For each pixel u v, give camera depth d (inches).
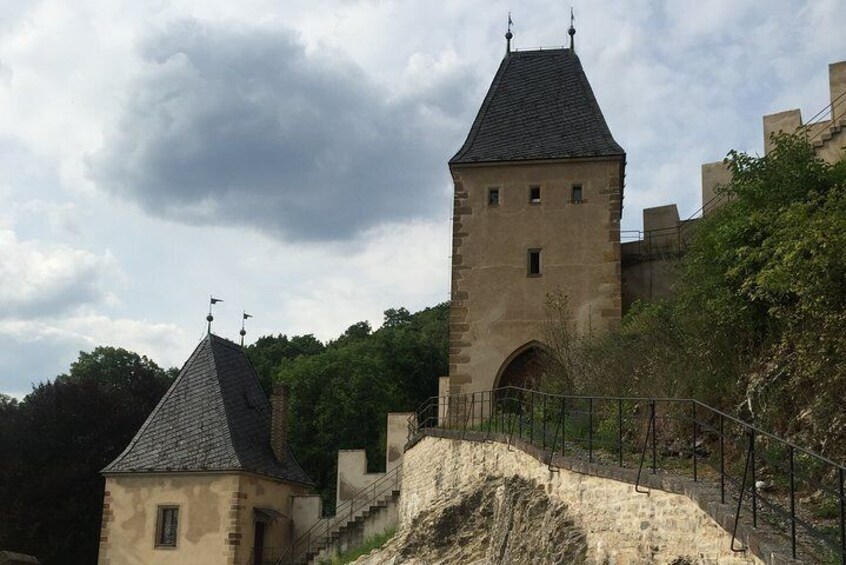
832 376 495.5
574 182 1192.2
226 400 1438.2
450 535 767.1
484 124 1277.1
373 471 2322.8
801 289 507.8
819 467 466.3
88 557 1679.4
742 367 601.9
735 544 398.0
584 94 1280.8
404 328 3102.9
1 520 1636.3
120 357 2498.8
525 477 690.8
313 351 3120.1
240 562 1301.7
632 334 869.2
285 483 1453.0
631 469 519.2
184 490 1334.9
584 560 538.3
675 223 1216.8
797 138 685.9
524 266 1176.8
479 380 1154.0
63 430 1745.8
